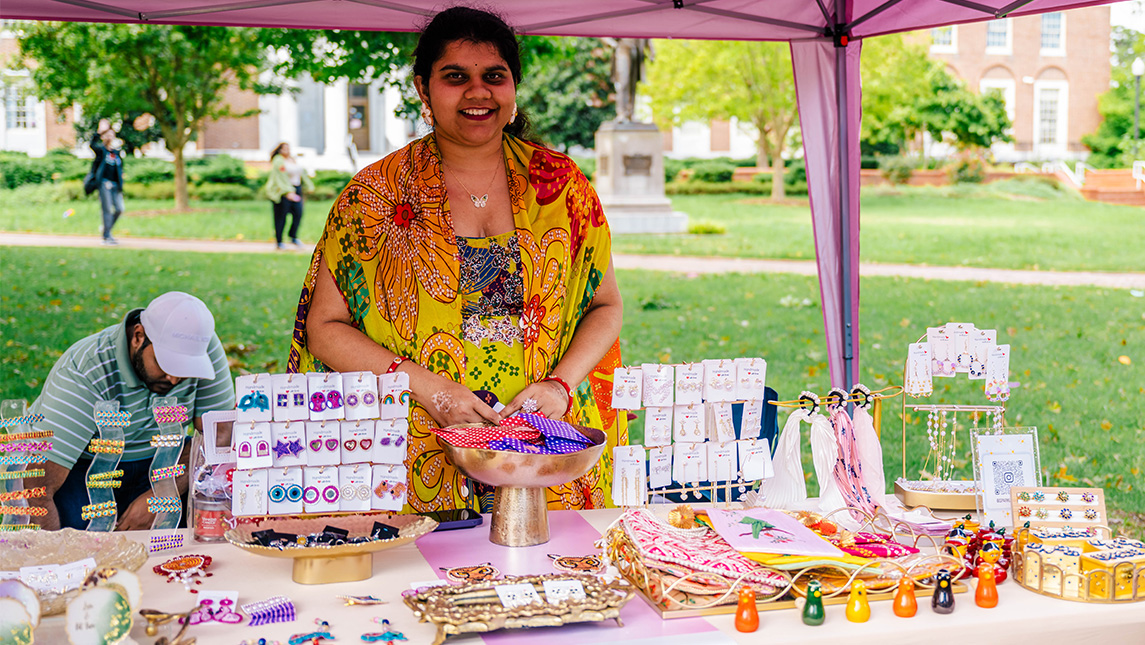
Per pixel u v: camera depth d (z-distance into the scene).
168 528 2.04
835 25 3.62
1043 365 8.81
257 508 1.84
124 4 3.48
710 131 24.58
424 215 2.30
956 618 1.64
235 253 13.38
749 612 1.57
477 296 2.31
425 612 1.52
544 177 2.40
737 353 8.95
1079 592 1.73
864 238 16.47
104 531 2.03
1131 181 21.06
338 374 1.86
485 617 1.50
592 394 2.45
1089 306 11.42
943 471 2.48
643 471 2.15
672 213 16.88
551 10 3.62
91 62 16.38
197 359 2.70
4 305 9.64
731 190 22.48
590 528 2.14
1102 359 9.08
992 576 1.70
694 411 2.20
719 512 2.03
